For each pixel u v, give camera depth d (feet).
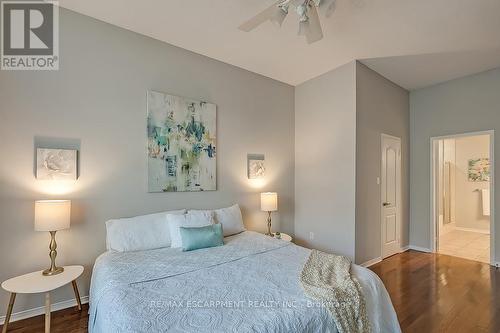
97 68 8.31
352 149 11.29
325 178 12.49
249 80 12.30
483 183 18.10
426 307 8.00
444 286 9.54
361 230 11.49
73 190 7.83
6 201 6.91
